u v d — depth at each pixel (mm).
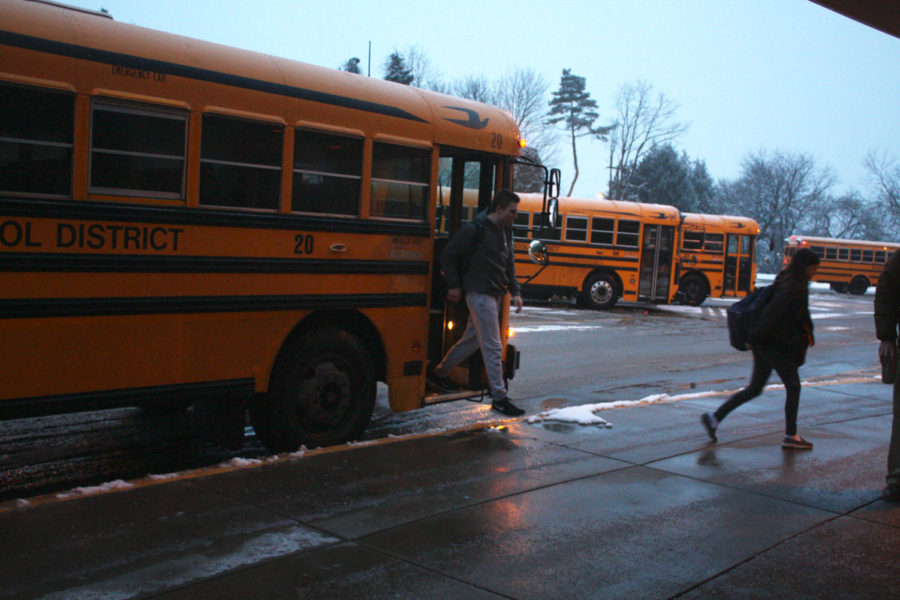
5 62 4105
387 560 3666
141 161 4641
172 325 4836
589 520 4324
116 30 4578
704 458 5730
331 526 4059
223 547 3713
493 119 6766
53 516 3986
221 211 4992
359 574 3498
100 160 4477
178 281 4840
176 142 4785
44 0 4484
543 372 10523
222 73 4969
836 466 5637
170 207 4766
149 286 4715
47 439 6160
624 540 4047
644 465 5492
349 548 3785
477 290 6422
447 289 6797
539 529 4156
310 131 5426
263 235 5215
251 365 5254
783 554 3939
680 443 6172
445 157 7070
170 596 3188
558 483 4988
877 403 8453
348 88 5672
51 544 3637
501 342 7070
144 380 4746
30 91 4211
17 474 5293
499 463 5383
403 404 6301
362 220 5789
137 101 4590
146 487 4520
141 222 4645
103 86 4453
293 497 4477
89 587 3229
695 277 24641
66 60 4316
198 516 4098
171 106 4738
